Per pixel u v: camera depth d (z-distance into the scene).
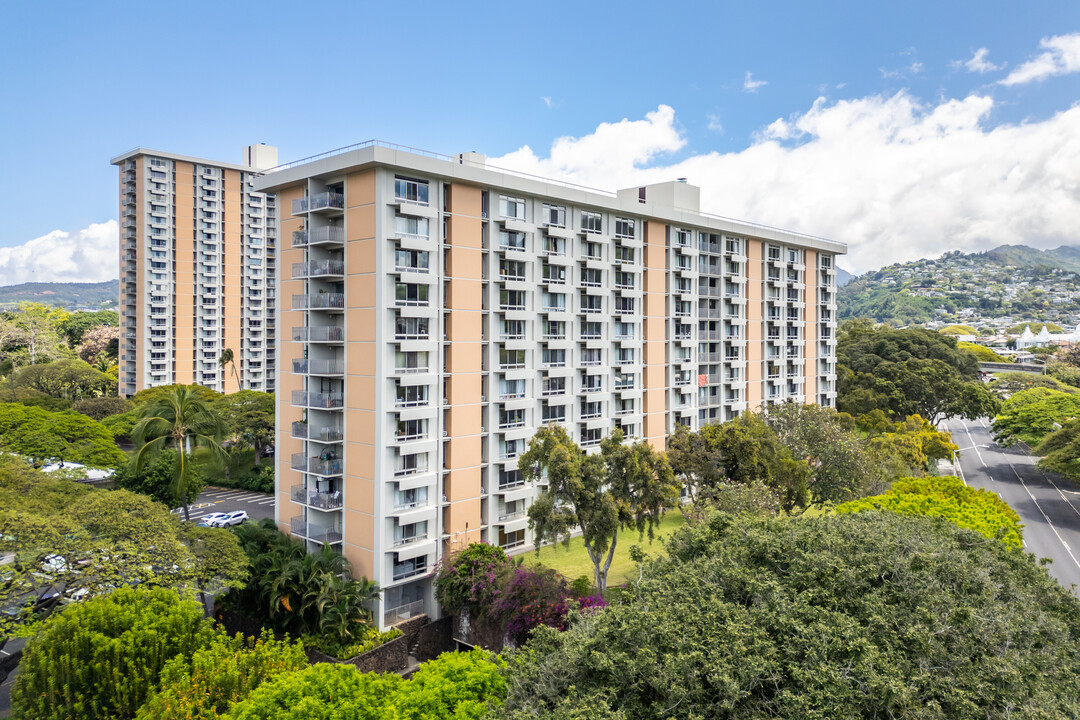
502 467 51.81
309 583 40.72
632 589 27.33
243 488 78.00
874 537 25.53
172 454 60.44
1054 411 89.19
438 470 47.22
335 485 48.03
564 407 58.03
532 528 42.97
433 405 47.16
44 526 35.59
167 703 25.23
